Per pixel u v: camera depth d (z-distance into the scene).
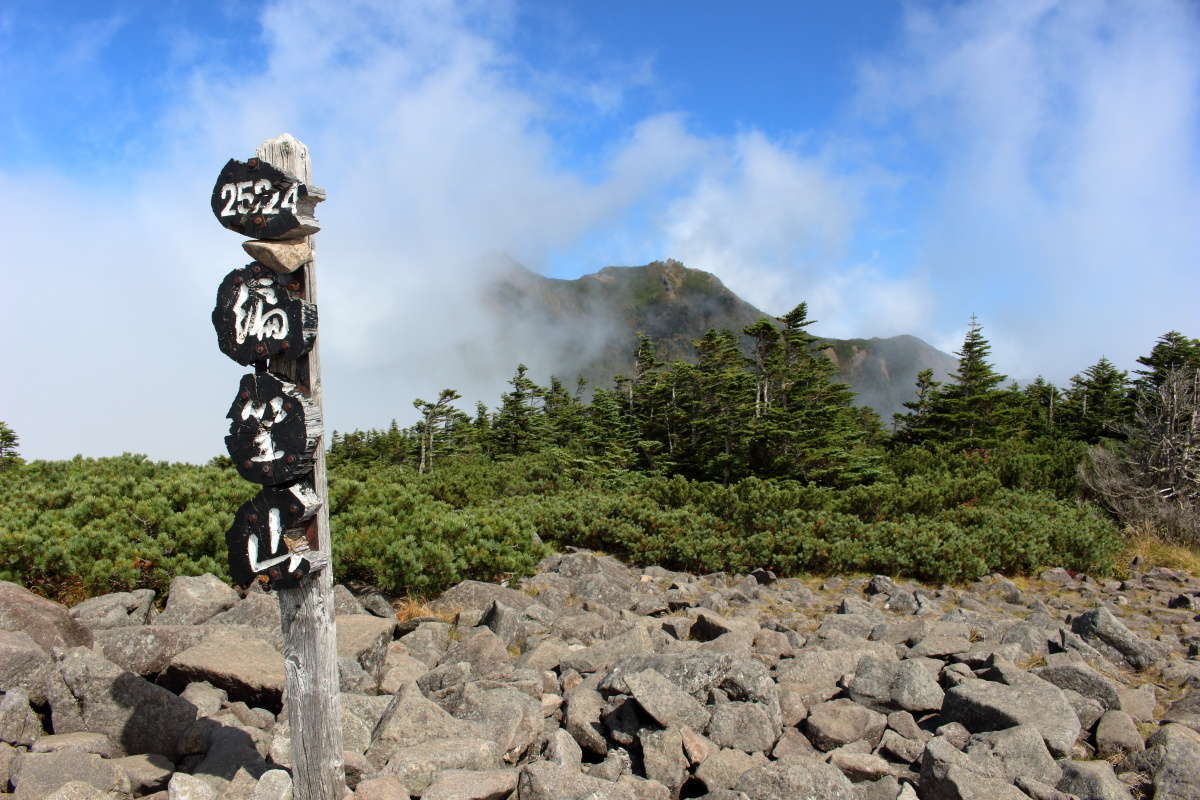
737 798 4.05
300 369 3.55
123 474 9.66
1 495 8.45
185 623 6.23
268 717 4.76
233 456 3.54
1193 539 13.67
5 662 4.42
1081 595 10.37
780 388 25.14
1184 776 4.31
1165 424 15.86
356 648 5.55
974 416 33.59
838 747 4.79
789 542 11.12
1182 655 7.31
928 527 11.88
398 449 33.00
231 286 3.56
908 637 6.85
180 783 3.75
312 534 3.59
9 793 3.83
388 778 3.88
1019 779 4.26
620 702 4.96
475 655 6.07
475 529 9.19
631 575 10.59
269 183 3.42
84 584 6.65
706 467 22.75
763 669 5.16
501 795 3.99
